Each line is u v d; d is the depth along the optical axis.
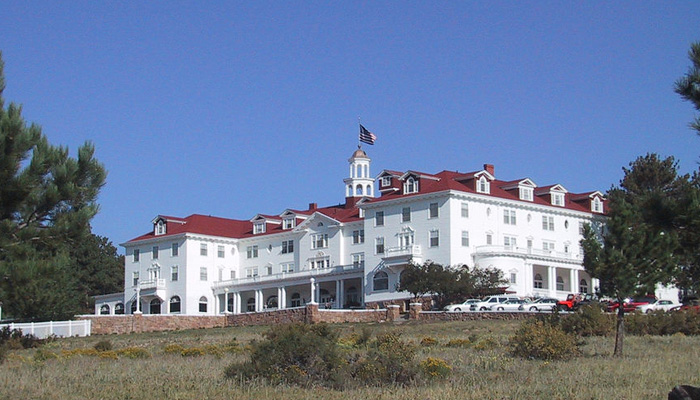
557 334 44.97
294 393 31.30
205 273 124.44
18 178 34.78
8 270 34.12
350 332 72.31
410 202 102.69
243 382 33.69
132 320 90.06
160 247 126.62
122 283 147.88
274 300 120.94
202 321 94.88
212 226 127.25
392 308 83.38
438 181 103.00
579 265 106.56
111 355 49.41
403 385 33.50
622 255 44.84
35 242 35.94
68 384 33.75
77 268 141.62
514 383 33.09
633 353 45.59
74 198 36.41
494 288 93.31
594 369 37.47
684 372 35.75
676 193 25.11
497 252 98.62
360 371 34.81
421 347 52.75
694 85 21.81
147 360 47.06
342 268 109.88
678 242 22.97
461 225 99.69
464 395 30.09
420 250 100.88
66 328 83.44
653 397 28.95
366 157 122.56
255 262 124.75
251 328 85.69
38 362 45.56
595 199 113.00
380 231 105.31
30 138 35.56
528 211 105.81
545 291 102.50
